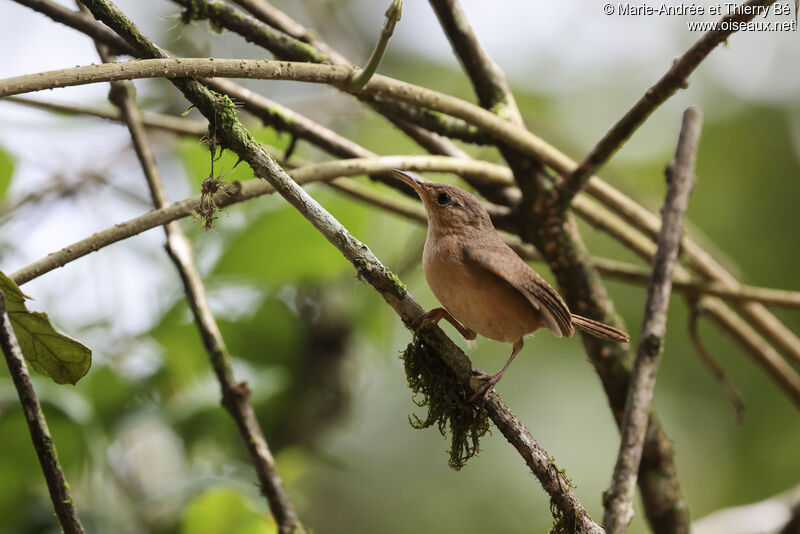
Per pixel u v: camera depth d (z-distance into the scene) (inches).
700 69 521.3
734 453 488.1
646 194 482.0
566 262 289.1
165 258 331.3
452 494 482.3
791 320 444.8
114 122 290.8
